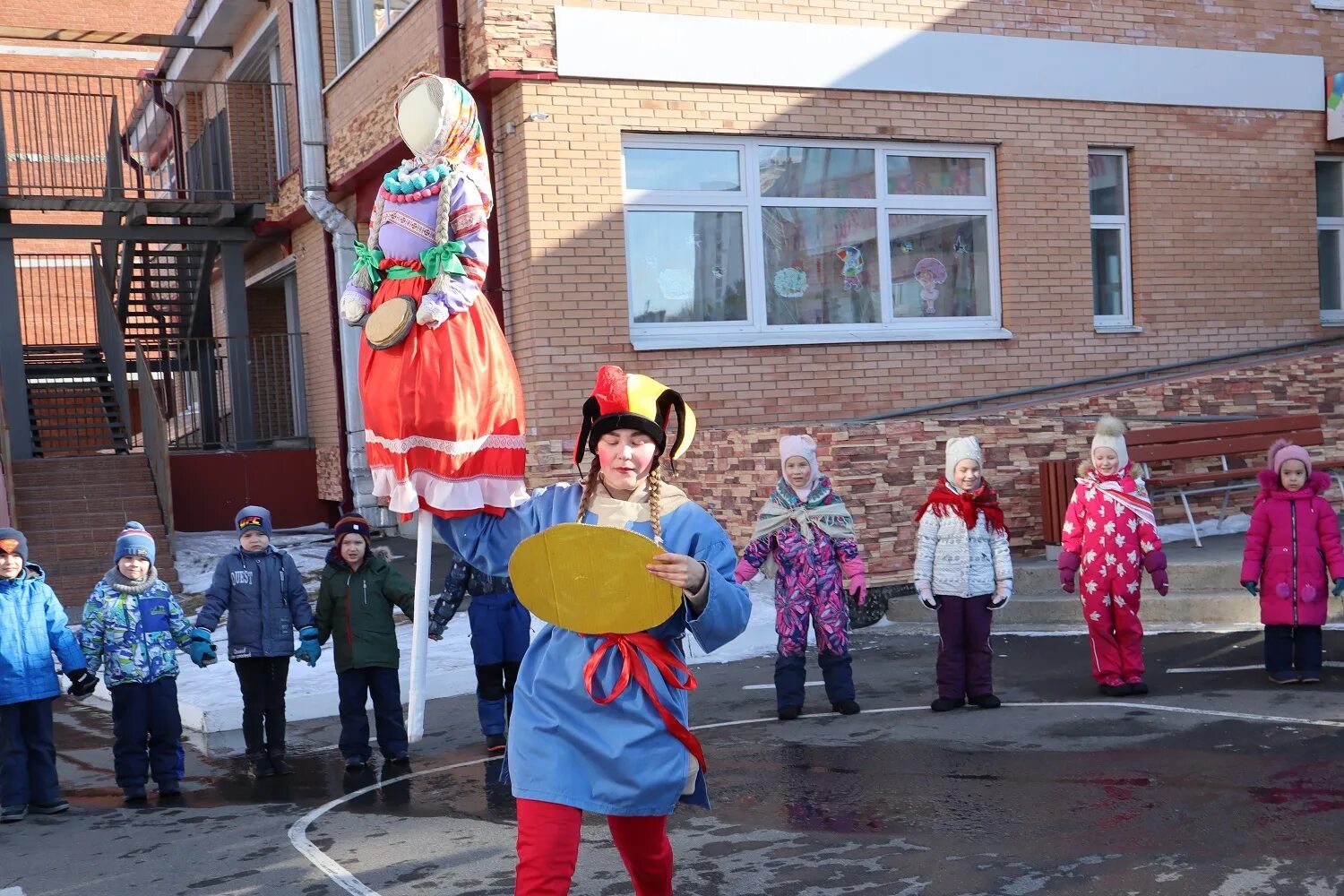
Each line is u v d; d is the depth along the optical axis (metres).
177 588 14.09
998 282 14.01
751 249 13.06
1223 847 4.95
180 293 20.45
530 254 12.18
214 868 5.68
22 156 27.19
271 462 17.70
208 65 21.64
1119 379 14.28
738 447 11.52
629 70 12.41
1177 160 14.70
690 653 10.49
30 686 7.04
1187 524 12.95
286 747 8.52
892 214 13.66
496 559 3.83
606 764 3.47
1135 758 6.44
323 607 7.86
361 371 3.76
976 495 8.04
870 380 13.38
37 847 6.34
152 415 15.87
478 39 12.17
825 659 8.14
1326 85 15.37
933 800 5.88
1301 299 15.30
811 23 13.08
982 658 8.01
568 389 12.27
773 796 6.16
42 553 14.43
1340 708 7.34
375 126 14.72
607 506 3.75
